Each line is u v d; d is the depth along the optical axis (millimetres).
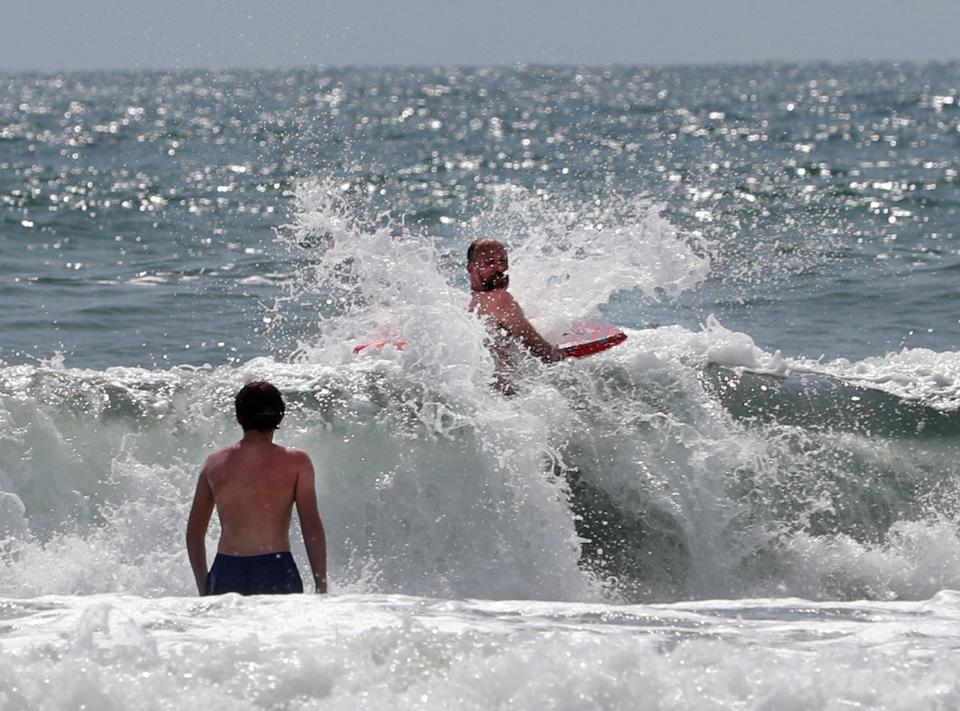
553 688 13227
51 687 13000
